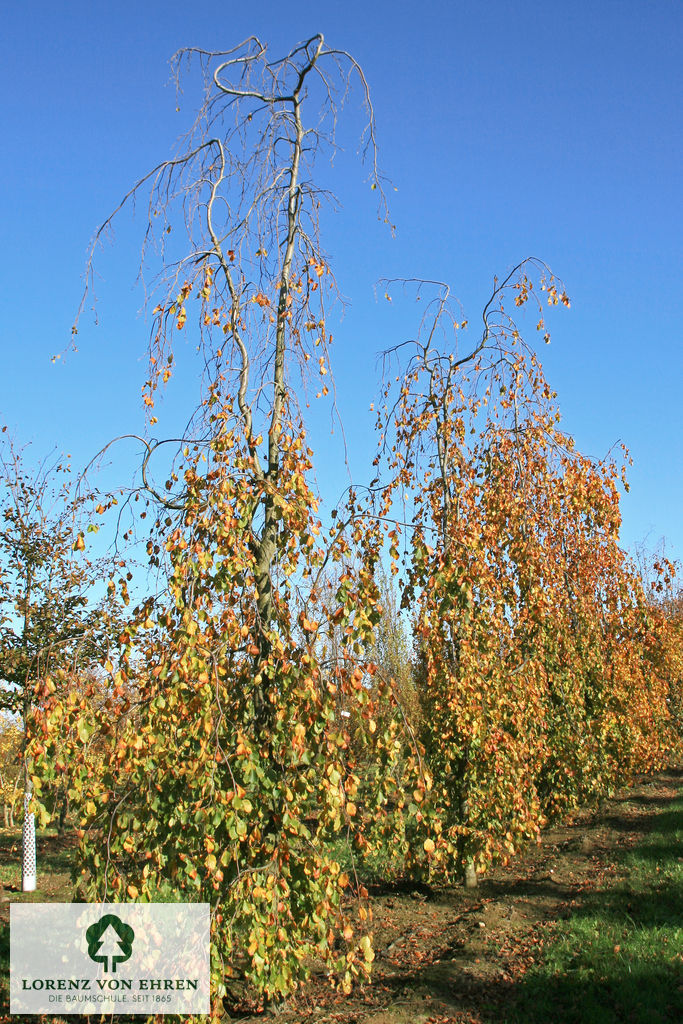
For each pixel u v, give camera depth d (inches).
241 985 222.7
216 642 187.5
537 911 272.1
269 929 167.5
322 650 189.8
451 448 309.0
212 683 179.8
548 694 390.0
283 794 175.0
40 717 165.9
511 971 214.1
